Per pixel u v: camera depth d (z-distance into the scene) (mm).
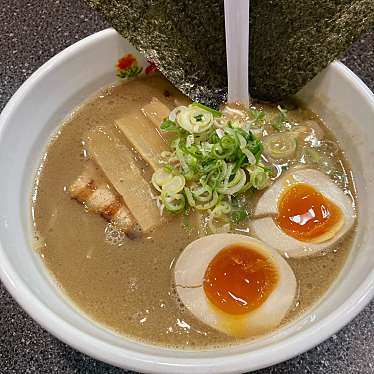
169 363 162
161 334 192
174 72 235
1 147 209
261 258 202
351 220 212
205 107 228
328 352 206
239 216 213
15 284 178
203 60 235
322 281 200
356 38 214
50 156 234
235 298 195
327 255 206
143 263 208
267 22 219
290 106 242
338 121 230
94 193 221
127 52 241
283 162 229
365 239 200
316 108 238
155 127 236
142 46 230
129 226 213
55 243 213
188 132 224
